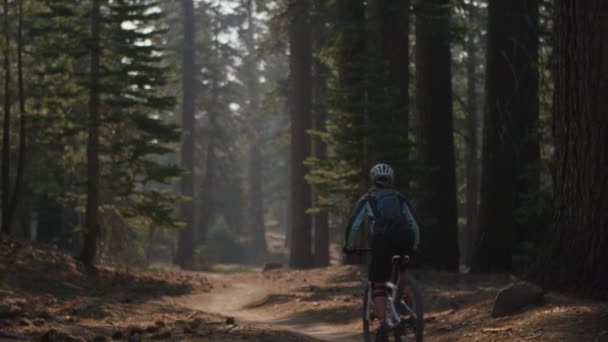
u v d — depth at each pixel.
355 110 18.19
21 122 19.30
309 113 33.72
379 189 7.00
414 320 6.53
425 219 18.50
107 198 19.62
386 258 6.71
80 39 18.67
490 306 9.30
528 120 18.09
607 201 8.64
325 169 19.14
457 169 34.97
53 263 17.03
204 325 9.38
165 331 8.17
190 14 49.19
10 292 11.51
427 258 20.05
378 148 18.02
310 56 34.00
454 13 22.73
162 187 62.69
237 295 19.11
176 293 18.02
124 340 7.66
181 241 45.94
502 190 18.22
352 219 6.86
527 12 18.08
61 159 21.83
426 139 20.61
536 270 9.40
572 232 8.98
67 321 9.02
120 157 19.17
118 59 18.89
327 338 10.13
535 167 15.03
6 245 17.02
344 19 21.25
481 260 18.39
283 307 14.98
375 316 7.38
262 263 60.00
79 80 19.02
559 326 7.45
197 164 54.62
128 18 18.50
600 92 8.70
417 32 20.97
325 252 35.59
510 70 18.14
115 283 17.80
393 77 21.08
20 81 19.25
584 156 8.84
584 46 8.83
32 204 29.05
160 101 18.91
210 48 53.75
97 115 18.89
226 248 57.94
